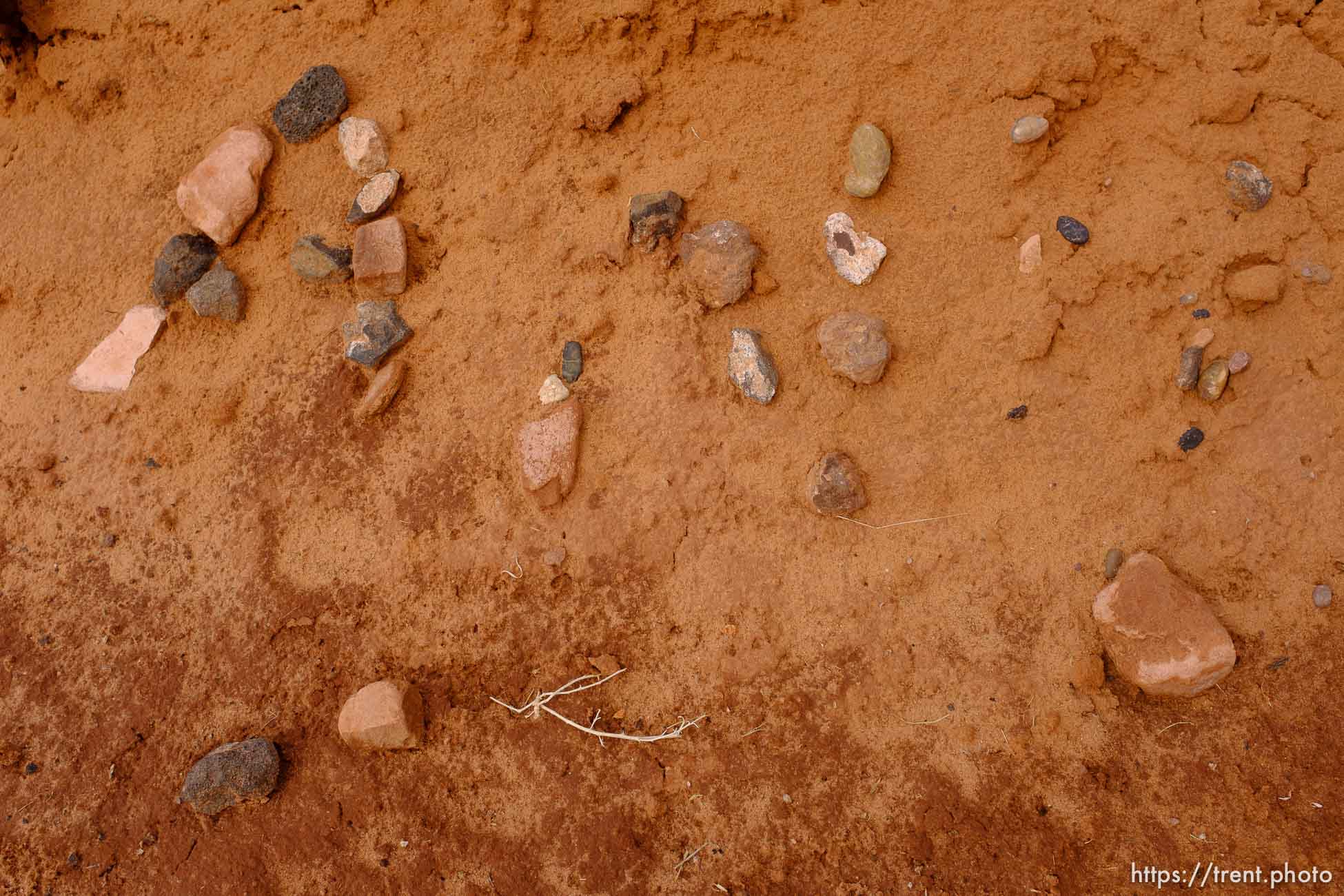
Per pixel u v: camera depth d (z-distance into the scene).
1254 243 0.88
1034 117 0.90
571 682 0.89
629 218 0.95
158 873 0.87
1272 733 0.84
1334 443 0.88
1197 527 0.88
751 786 0.86
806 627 0.89
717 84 0.96
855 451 0.92
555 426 0.93
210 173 0.99
